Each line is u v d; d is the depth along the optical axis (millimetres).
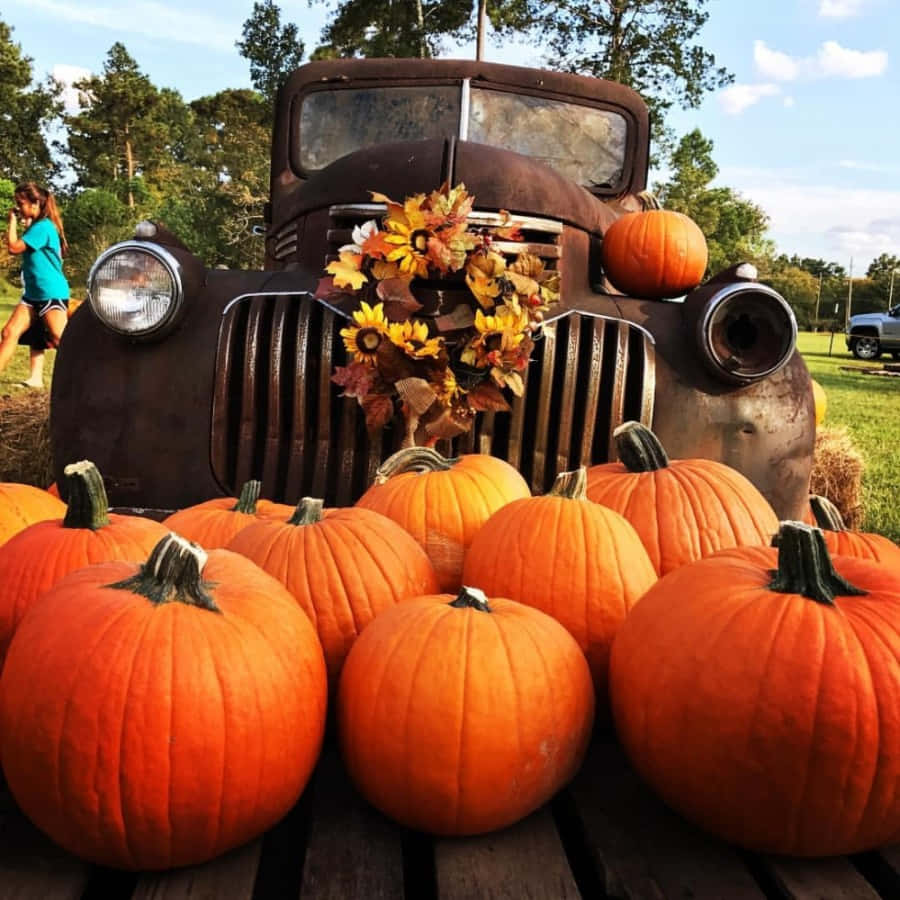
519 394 2709
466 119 4445
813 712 1407
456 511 2201
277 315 2910
